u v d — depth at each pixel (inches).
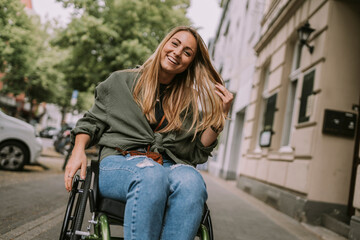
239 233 173.2
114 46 526.0
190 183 66.4
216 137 82.9
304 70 264.1
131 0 516.1
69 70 559.5
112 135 76.3
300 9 289.7
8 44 394.0
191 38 81.7
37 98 1031.6
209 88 83.6
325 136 222.7
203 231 68.7
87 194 66.1
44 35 617.0
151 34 535.5
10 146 291.7
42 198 198.1
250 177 370.6
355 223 166.7
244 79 516.1
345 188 221.9
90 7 513.7
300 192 232.2
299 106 260.8
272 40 364.5
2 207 164.4
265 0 450.0
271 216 236.5
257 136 388.8
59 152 558.6
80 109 1432.1
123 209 67.1
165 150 77.9
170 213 65.1
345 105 226.2
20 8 341.7
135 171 65.4
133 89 79.0
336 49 230.7
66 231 68.2
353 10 235.5
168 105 82.7
